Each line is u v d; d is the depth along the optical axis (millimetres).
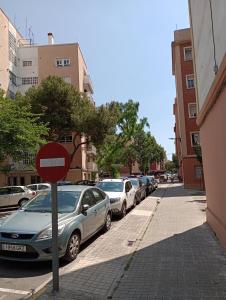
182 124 40594
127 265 7320
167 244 9195
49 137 37250
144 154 75062
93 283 6266
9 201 24062
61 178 5793
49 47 48750
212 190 10664
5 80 43062
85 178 50188
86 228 9328
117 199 15094
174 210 16750
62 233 7941
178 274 6625
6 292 6273
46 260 7672
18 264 8070
